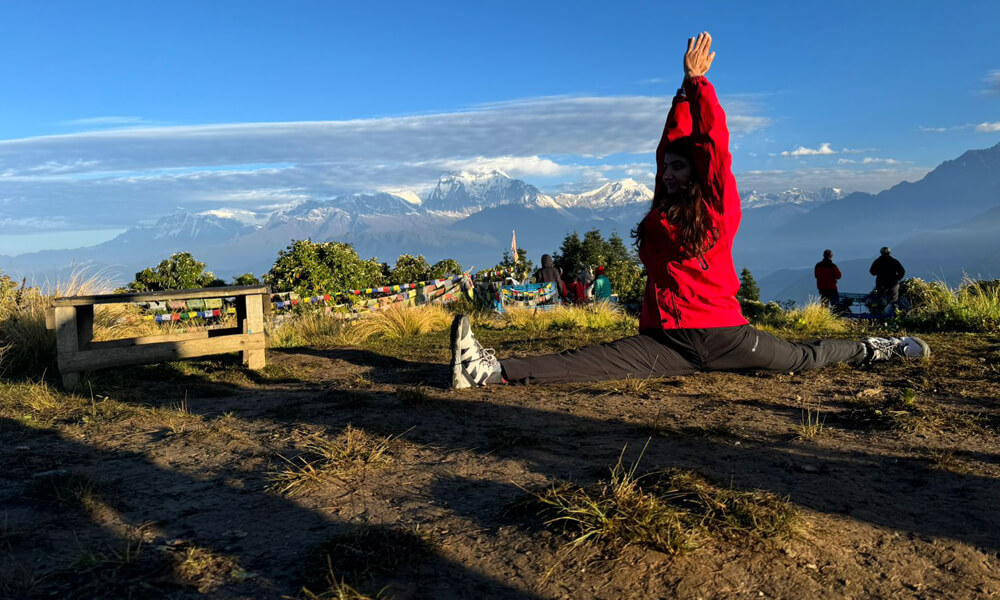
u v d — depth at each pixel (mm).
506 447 3145
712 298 4504
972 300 8930
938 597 1789
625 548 2029
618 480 2564
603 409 3949
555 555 2016
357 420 3719
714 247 4297
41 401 4402
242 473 2895
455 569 1958
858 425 3502
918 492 2500
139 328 7891
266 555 2064
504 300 16250
